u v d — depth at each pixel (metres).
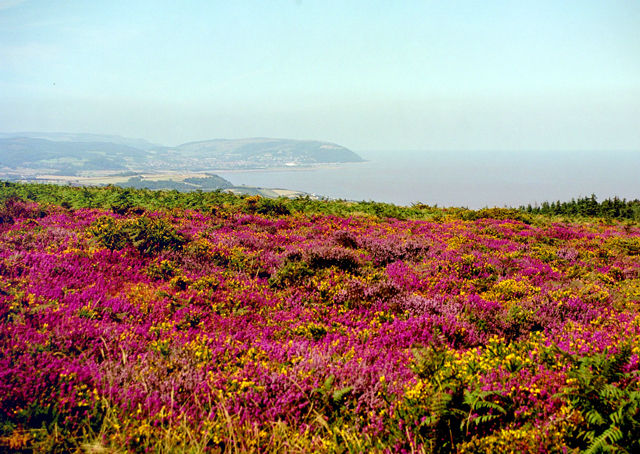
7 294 5.62
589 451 2.98
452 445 3.36
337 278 7.88
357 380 4.18
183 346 4.85
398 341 5.51
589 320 6.52
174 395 3.95
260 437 3.53
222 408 3.72
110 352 4.62
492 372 4.33
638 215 33.56
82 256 7.85
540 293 7.75
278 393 4.07
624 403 3.19
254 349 4.93
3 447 3.06
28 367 3.85
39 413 3.41
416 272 9.07
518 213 22.92
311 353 4.86
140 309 6.00
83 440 3.23
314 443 3.41
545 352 4.75
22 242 8.52
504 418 3.70
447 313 6.40
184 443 3.28
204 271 8.14
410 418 3.64
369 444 3.41
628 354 3.93
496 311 6.77
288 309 6.73
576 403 3.56
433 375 4.23
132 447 3.28
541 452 3.15
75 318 5.16
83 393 3.72
